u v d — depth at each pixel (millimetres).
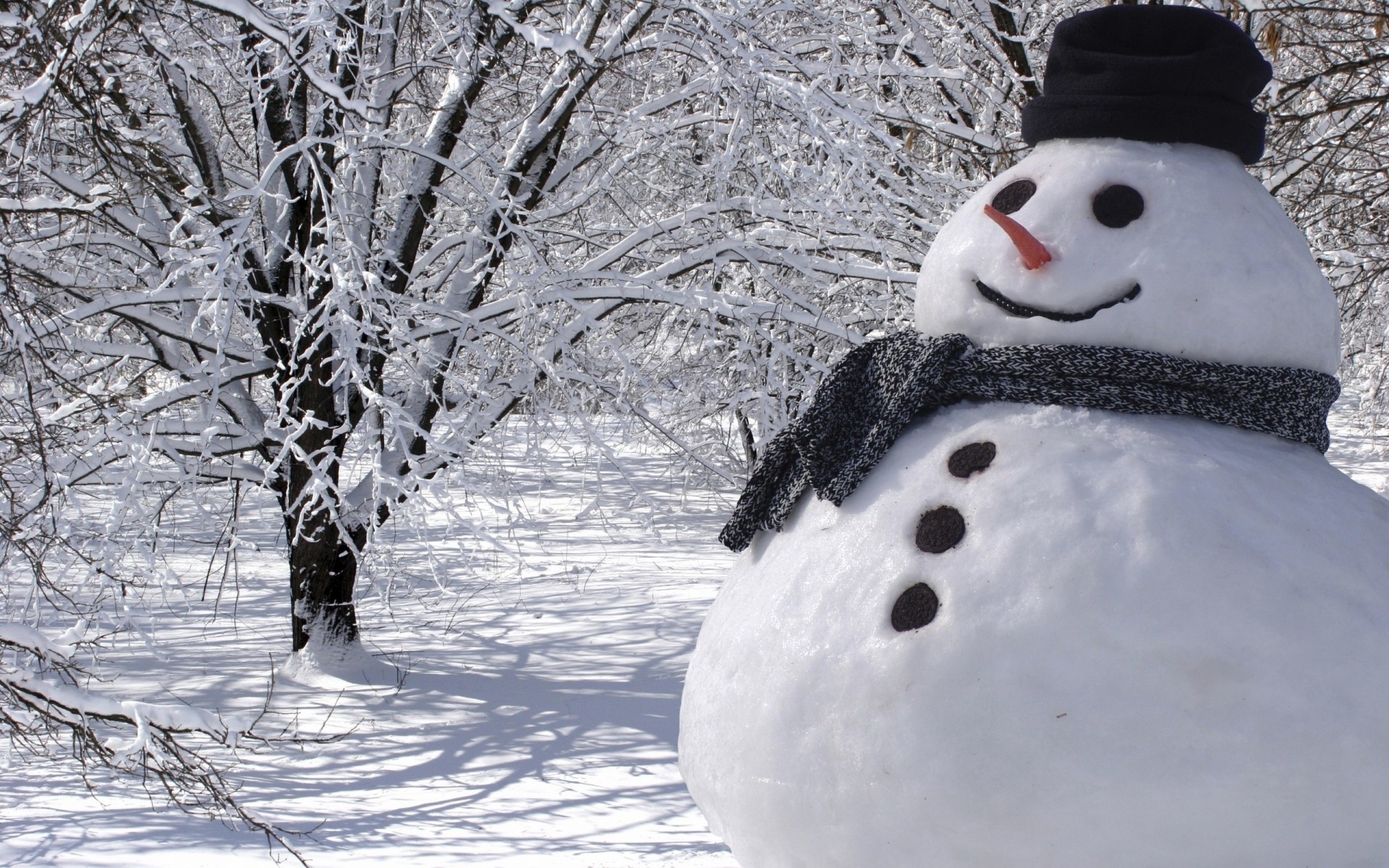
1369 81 10312
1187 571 2119
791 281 8766
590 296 7637
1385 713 2064
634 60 8570
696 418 11812
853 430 2594
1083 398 2383
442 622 9656
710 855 4871
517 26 6383
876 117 8789
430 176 7746
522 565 6797
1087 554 2156
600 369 8453
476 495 7535
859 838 2219
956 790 2109
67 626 8109
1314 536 2201
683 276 8852
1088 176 2508
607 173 8422
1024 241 2432
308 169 7266
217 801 5027
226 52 7566
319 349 7262
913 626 2227
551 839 5121
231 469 7672
